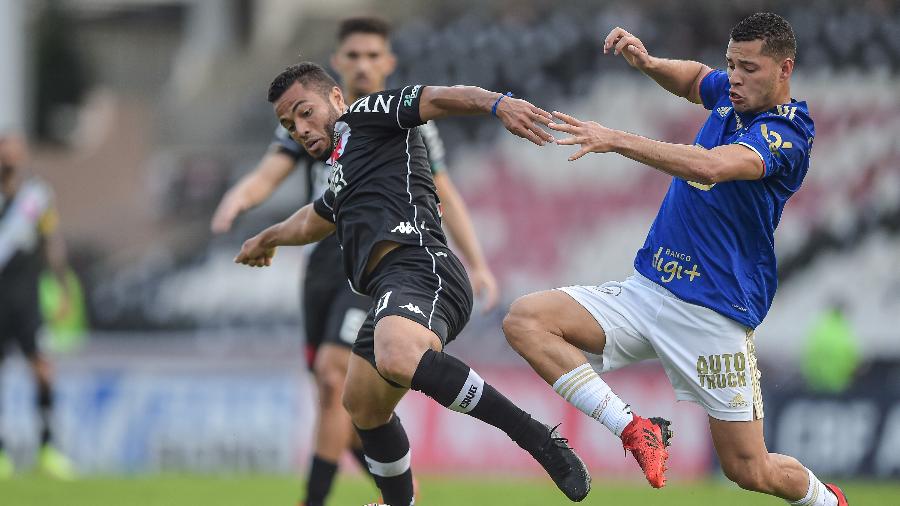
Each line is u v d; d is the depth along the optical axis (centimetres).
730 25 6781
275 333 6384
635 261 2158
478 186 6544
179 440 4844
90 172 7969
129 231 7325
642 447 1966
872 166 6394
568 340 2109
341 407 2639
